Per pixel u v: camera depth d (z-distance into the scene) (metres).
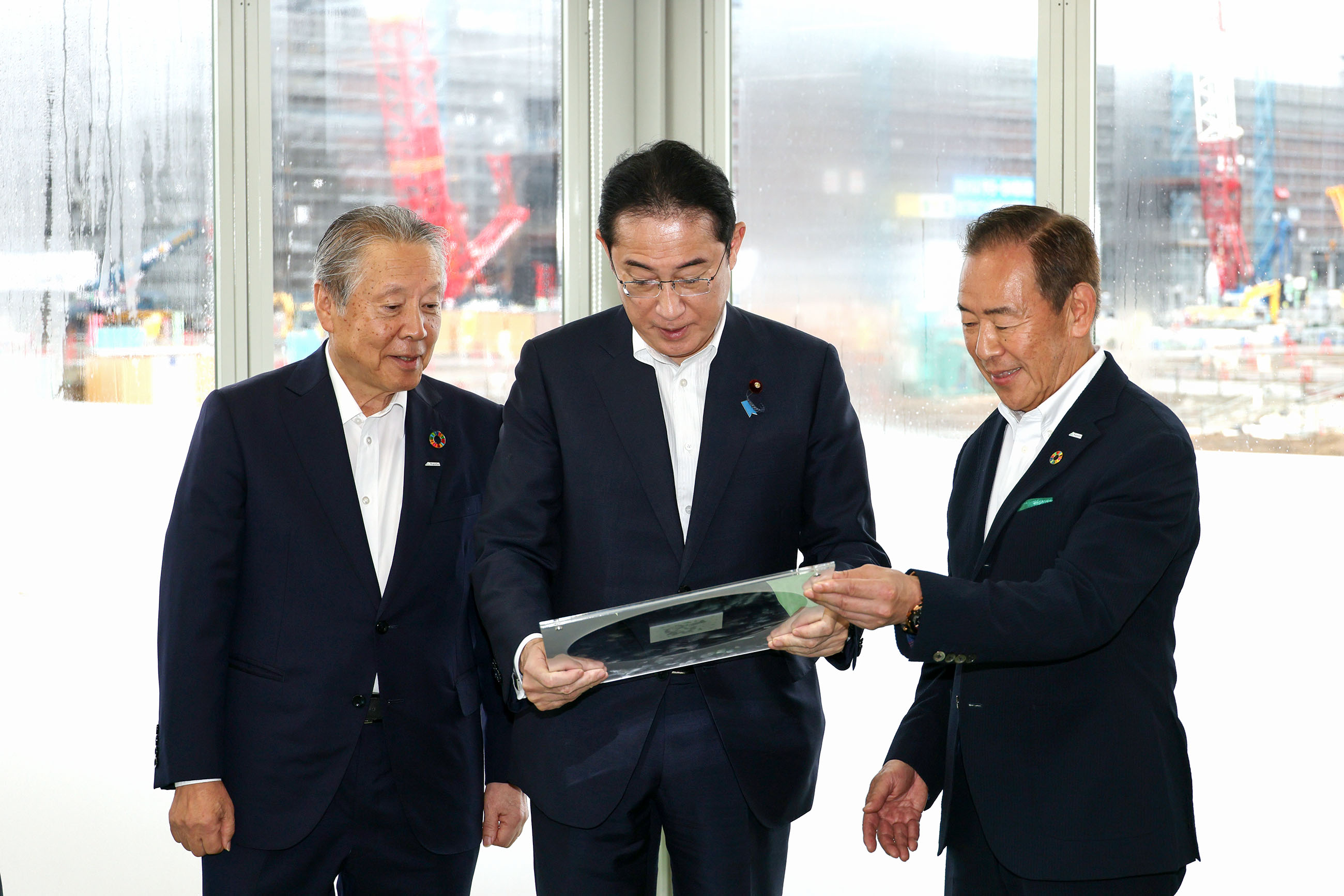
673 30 3.39
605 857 1.86
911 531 3.22
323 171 3.07
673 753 1.85
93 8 2.79
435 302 1.98
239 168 2.93
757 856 1.90
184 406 2.94
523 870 3.14
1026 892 1.69
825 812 3.23
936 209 3.15
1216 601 2.91
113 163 2.83
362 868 2.01
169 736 1.89
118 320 2.85
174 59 2.88
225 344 2.94
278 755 1.94
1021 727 1.71
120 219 2.84
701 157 1.77
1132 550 1.63
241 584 2.00
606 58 3.36
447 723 2.04
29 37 2.74
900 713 3.24
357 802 1.98
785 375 1.92
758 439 1.87
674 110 3.41
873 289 3.23
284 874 1.96
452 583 2.07
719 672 1.84
